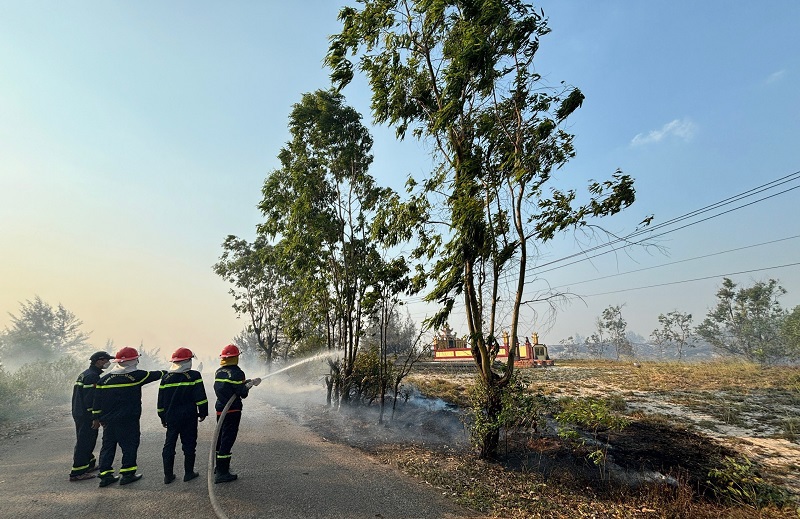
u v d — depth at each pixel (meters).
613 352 62.38
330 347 12.79
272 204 12.54
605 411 6.51
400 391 13.97
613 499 5.43
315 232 11.77
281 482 5.55
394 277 10.49
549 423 9.41
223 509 4.61
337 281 12.30
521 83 7.12
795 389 13.86
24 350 32.94
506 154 7.36
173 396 5.61
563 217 6.89
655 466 6.73
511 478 6.11
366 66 8.00
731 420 9.85
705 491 5.72
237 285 25.72
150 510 4.61
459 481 5.89
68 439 8.34
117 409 5.51
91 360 6.07
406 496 5.25
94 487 5.36
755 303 42.47
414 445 7.93
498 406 7.00
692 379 17.20
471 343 7.27
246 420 10.18
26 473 6.00
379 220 8.52
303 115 12.10
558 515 4.87
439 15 6.93
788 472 6.48
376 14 7.42
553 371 22.88
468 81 6.94
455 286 6.89
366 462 6.67
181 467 6.21
